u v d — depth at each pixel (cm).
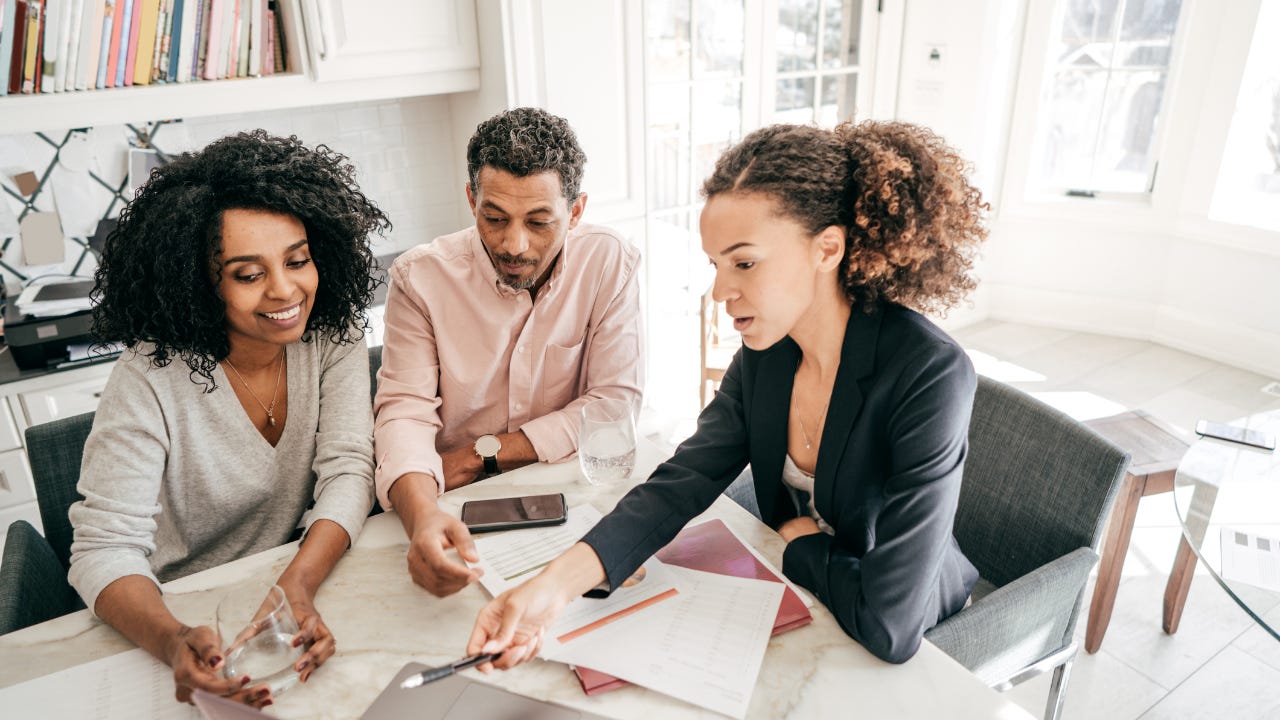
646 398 332
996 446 151
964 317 407
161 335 123
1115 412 321
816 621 107
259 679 96
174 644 99
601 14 267
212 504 134
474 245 154
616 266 162
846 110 366
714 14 307
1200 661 202
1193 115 350
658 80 302
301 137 274
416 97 288
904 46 364
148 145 253
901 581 100
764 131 103
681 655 100
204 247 120
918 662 101
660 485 119
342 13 238
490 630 98
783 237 99
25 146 238
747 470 164
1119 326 392
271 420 138
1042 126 382
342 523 124
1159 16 347
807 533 123
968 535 157
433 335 161
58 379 223
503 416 169
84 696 97
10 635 108
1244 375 351
